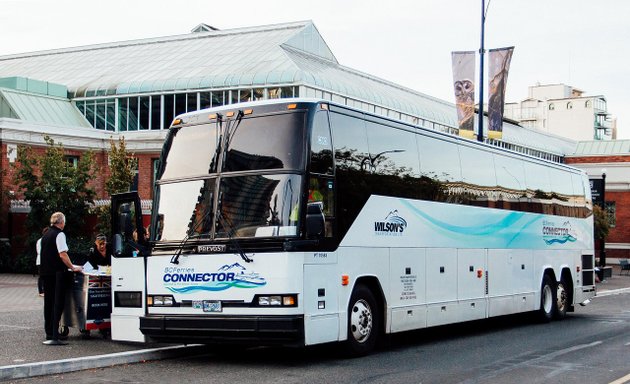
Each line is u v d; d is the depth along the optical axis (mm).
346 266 12242
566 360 12727
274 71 42781
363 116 13141
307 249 11281
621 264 49344
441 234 15445
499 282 17875
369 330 12992
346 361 12352
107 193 33906
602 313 23359
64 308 13836
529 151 65250
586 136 127188
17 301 21219
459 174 16406
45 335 14039
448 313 15523
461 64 26703
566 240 21812
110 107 46469
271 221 11250
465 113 26609
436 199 15352
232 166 11727
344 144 12445
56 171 33688
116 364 11711
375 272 13070
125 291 12359
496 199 17984
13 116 42906
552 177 21312
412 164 14602
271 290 11062
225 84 43469
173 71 46781
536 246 19938
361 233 12703
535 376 11031
